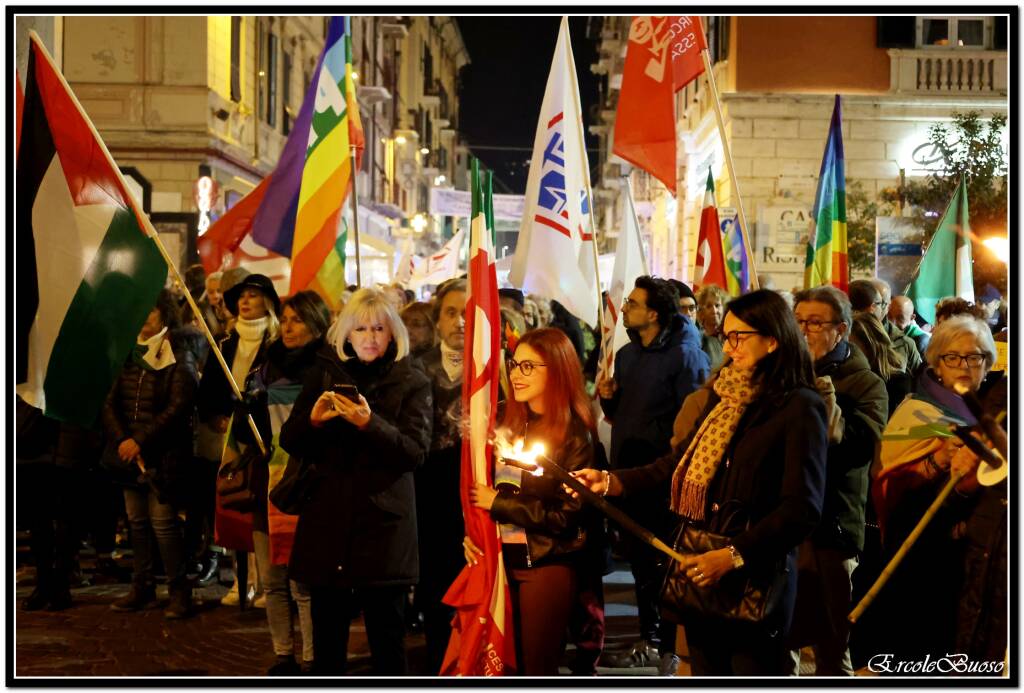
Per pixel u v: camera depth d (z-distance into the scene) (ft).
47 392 18.44
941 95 71.82
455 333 20.03
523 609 15.70
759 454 13.12
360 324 17.20
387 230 157.58
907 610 15.66
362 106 135.44
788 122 72.38
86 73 75.00
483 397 15.99
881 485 16.30
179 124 75.25
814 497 12.84
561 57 23.52
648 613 21.36
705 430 13.70
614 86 138.10
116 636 23.27
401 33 160.86
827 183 28.53
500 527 15.87
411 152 184.96
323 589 16.94
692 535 13.38
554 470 13.99
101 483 27.32
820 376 16.28
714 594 13.11
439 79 231.71
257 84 88.84
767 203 71.61
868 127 72.33
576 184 23.79
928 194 63.16
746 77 72.49
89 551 33.47
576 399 16.07
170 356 24.64
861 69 72.33
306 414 17.04
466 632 15.76
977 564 14.85
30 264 18.47
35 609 25.48
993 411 15.60
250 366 23.41
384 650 17.12
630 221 26.73
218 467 25.11
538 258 23.49
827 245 28.53
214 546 28.91
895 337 27.30
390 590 17.12
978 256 43.04
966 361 15.93
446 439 19.61
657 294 21.29
